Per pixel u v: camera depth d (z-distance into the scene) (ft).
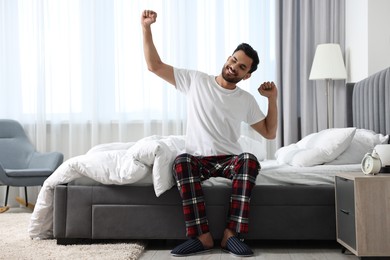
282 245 9.96
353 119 14.12
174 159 9.67
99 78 16.93
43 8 16.97
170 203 9.63
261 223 9.63
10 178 14.42
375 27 12.94
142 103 16.80
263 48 16.30
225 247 9.19
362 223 8.18
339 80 15.89
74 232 9.70
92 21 16.84
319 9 16.02
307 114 15.97
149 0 16.83
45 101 17.03
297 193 9.64
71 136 16.92
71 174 9.80
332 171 9.97
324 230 9.60
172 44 16.71
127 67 16.90
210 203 9.65
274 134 10.37
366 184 8.20
